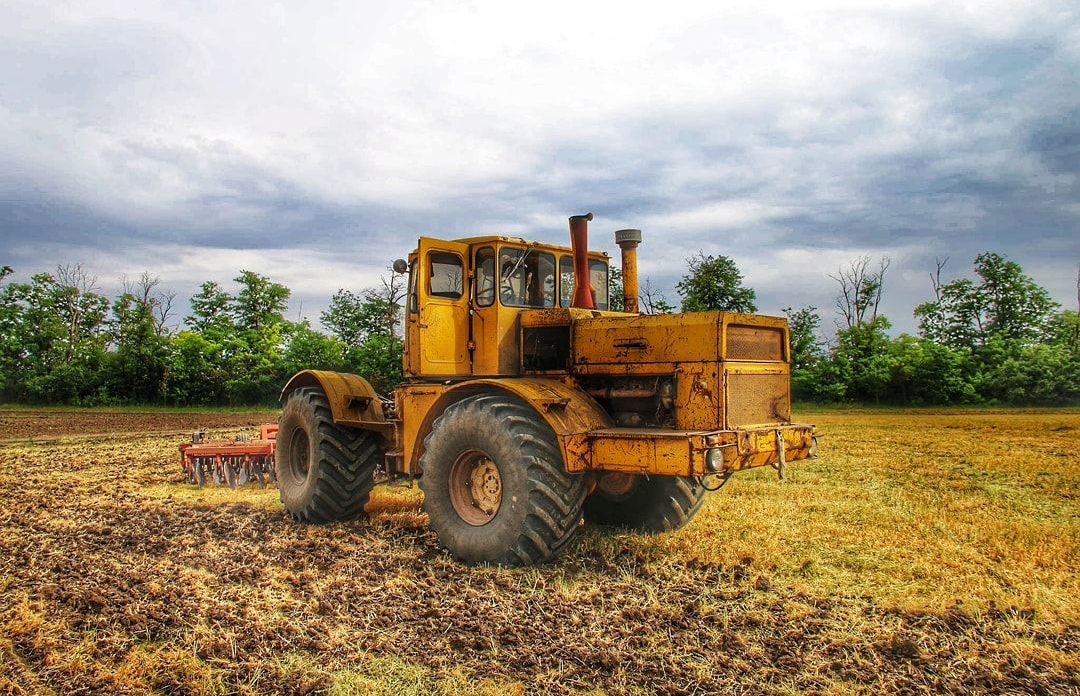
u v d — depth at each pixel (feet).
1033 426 65.82
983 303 125.08
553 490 20.06
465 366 24.36
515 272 24.31
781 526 24.89
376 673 13.85
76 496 32.78
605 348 21.90
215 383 112.47
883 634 15.62
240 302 139.33
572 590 18.52
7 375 120.88
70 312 142.20
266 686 13.34
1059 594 18.10
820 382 108.17
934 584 18.84
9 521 27.35
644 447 19.43
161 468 42.50
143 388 113.60
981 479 35.58
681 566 20.43
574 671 13.89
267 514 28.53
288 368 108.37
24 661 14.64
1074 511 27.81
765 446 20.67
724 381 19.97
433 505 22.07
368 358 100.89
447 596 18.30
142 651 14.75
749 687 13.20
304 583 19.27
